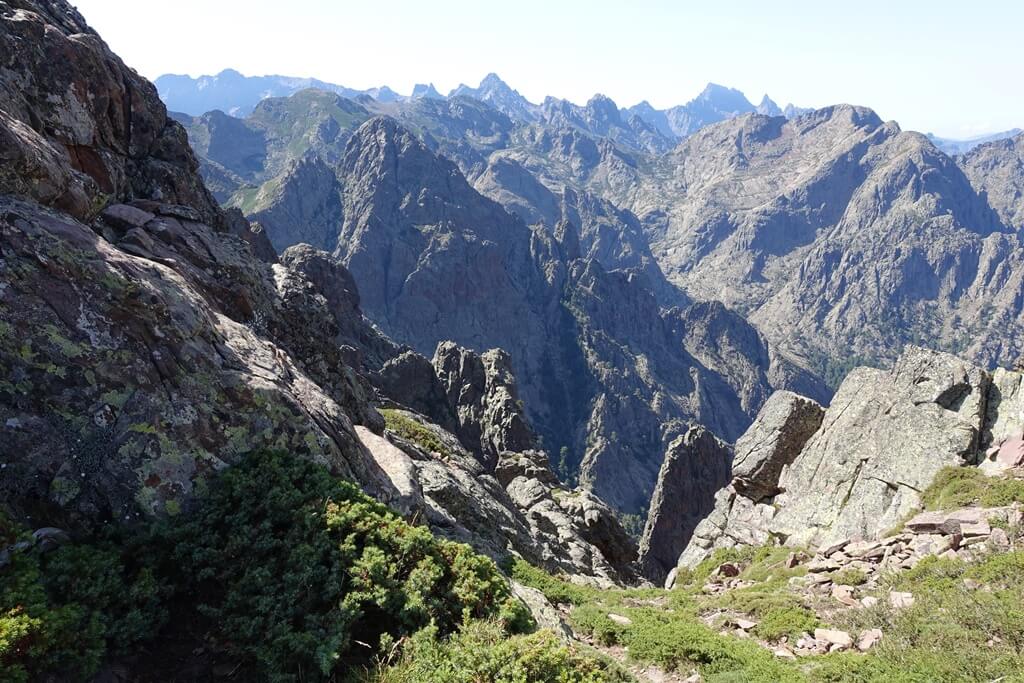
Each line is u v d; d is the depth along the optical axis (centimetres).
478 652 955
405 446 3000
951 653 1432
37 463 1017
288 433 1316
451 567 1163
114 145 2214
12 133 1255
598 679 974
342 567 1048
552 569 3041
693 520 9631
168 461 1133
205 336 1350
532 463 5938
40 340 1074
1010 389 2972
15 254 1098
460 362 12331
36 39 1850
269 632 929
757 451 3753
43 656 776
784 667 1495
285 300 2423
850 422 3444
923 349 3338
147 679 876
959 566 1897
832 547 2588
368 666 947
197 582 1021
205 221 2345
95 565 927
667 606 2331
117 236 1844
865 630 1692
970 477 2586
